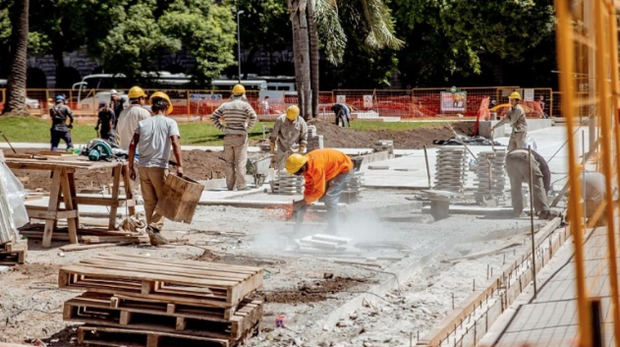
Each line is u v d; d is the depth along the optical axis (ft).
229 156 59.88
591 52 13.06
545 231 37.76
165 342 22.20
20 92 125.70
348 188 51.93
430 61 203.92
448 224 44.19
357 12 125.39
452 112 165.27
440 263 35.24
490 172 49.80
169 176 36.86
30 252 36.37
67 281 22.40
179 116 154.92
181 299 21.52
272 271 32.32
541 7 176.35
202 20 200.95
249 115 59.72
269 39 224.94
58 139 89.40
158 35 197.36
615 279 12.84
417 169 76.59
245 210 50.42
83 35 199.62
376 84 209.77
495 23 180.75
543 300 26.27
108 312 22.79
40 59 234.58
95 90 175.42
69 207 38.52
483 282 30.42
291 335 23.47
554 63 194.80
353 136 110.73
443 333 21.24
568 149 11.16
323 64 212.64
